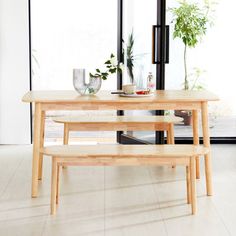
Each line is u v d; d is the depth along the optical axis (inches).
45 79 378.3
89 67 378.9
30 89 291.7
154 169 243.0
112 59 220.4
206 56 292.2
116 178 229.0
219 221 182.4
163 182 223.5
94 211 190.7
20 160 257.6
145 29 279.9
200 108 209.3
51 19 373.7
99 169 242.8
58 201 200.4
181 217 185.8
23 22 282.8
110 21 377.1
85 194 208.2
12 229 175.9
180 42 291.4
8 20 282.2
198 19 289.9
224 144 293.4
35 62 376.5
